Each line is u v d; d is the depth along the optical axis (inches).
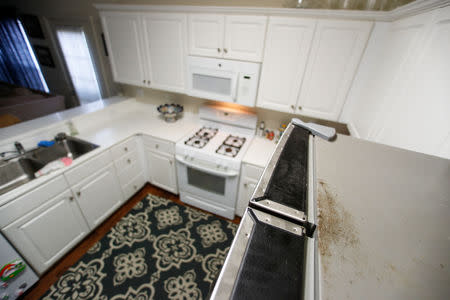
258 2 71.1
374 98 47.1
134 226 83.4
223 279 12.9
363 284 10.8
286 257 14.2
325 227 13.9
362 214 14.9
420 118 27.7
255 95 70.4
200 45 70.7
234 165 72.0
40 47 139.5
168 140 82.2
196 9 64.9
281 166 23.2
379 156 22.8
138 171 94.4
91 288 62.6
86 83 134.0
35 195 56.5
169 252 74.0
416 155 22.8
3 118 101.0
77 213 70.1
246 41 63.9
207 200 87.6
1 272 52.0
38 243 60.1
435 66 26.7
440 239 13.0
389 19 48.7
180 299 61.1
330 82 60.9
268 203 18.1
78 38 117.0
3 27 145.7
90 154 70.1
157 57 80.8
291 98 67.6
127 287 63.3
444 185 18.0
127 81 94.1
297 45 59.7
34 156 70.0
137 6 72.7
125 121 96.9
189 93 81.3
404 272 11.2
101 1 97.0
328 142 26.9
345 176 19.2
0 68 174.2
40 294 60.6
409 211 15.1
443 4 26.7
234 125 87.5
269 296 12.1
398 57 40.1
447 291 10.2
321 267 11.6
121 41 84.4
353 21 52.0
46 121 78.5
